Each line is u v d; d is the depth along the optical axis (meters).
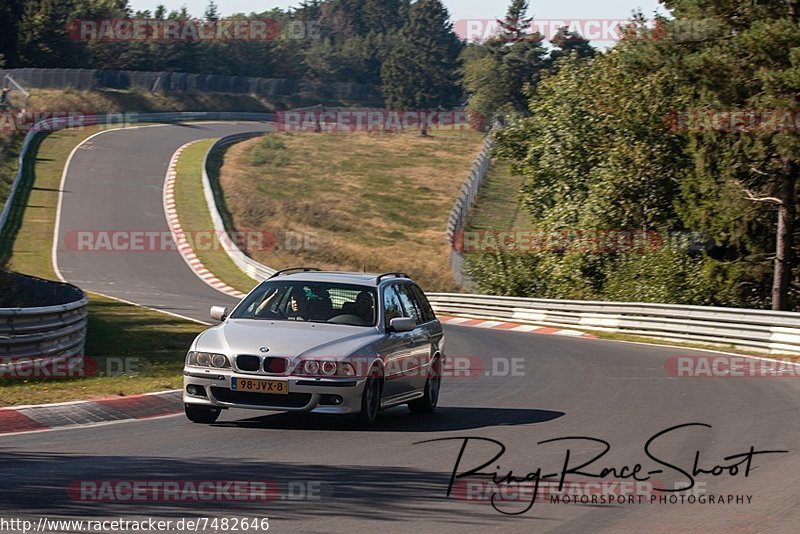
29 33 195.00
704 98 62.69
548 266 81.00
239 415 24.34
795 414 25.94
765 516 15.04
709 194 67.31
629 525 14.35
